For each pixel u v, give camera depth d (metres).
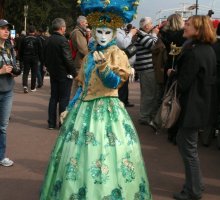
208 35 4.13
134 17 3.63
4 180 4.94
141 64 7.80
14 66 5.11
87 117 3.51
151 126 7.36
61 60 7.16
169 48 6.90
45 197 3.53
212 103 4.74
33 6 37.09
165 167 5.56
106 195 3.26
